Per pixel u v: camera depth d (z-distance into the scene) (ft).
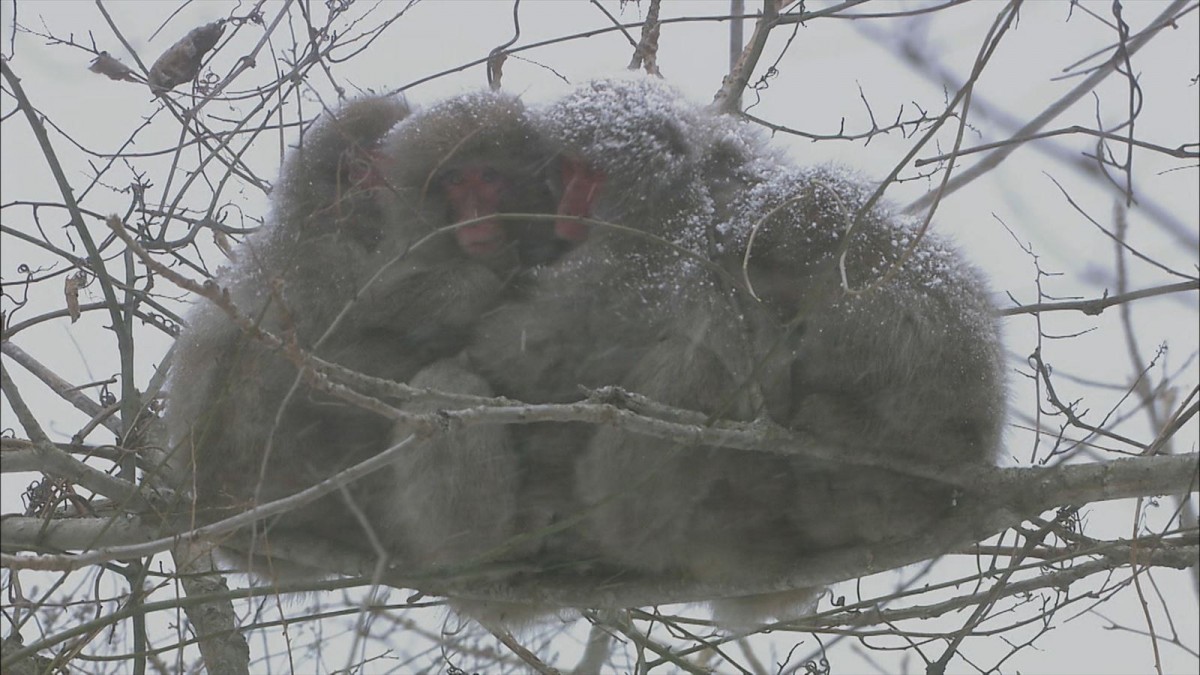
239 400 22.71
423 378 21.52
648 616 25.68
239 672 26.81
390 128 27.12
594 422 19.35
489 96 25.84
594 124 23.26
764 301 21.88
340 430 22.66
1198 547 23.16
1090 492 20.98
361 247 24.56
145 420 27.53
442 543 21.36
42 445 21.62
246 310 23.45
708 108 25.57
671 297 21.62
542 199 24.59
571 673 29.14
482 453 20.84
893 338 21.03
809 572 21.89
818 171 22.76
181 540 19.15
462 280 23.48
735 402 21.12
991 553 25.52
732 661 25.76
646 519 21.42
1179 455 20.63
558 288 22.38
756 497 21.59
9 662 21.36
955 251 22.88
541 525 21.99
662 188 22.59
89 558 18.57
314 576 23.94
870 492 21.59
